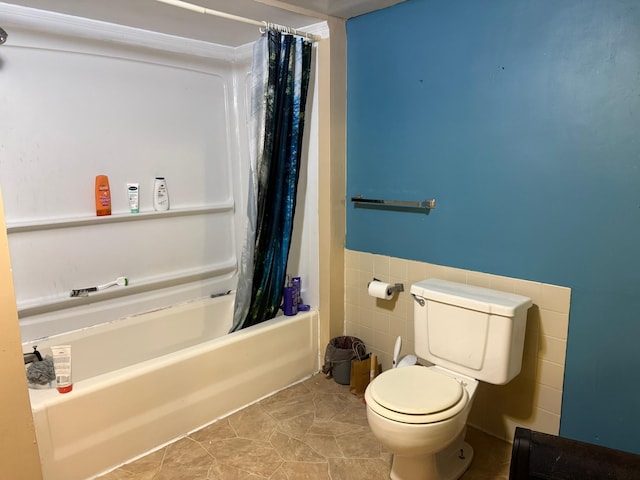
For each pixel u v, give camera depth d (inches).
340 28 95.7
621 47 61.1
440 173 84.6
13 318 47.5
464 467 73.4
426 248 89.2
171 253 110.3
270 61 87.4
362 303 104.0
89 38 90.1
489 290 77.4
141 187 103.2
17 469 50.0
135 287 103.1
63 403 68.2
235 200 122.5
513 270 76.5
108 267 99.3
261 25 85.0
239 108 118.6
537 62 69.1
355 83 97.3
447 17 79.0
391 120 91.4
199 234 115.6
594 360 69.4
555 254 71.3
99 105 94.0
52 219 89.5
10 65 81.9
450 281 84.8
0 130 82.3
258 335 93.5
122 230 100.6
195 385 84.0
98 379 73.0
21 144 84.9
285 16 90.0
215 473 73.4
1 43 78.0
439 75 81.9
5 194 84.2
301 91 94.0
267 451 78.7
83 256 95.2
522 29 70.1
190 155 111.5
